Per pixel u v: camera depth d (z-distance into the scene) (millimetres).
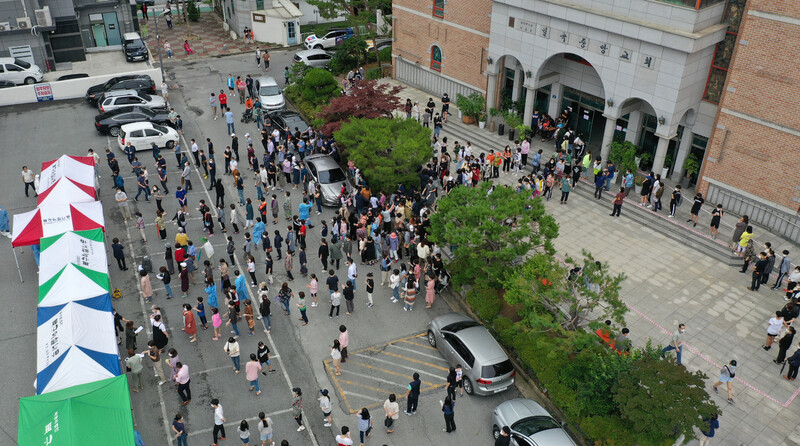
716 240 25938
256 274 25297
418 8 39625
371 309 23734
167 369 20734
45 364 17812
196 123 37750
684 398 16359
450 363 20828
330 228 28391
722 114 26219
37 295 23797
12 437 18047
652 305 23031
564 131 32844
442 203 23391
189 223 28375
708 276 24594
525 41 31938
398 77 43844
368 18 45125
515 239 21953
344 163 33469
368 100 31859
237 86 40000
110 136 36094
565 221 27828
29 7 42625
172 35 53531
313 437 18469
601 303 22953
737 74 25219
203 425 18688
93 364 17688
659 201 27516
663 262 25297
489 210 22188
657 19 26234
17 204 29312
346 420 19062
